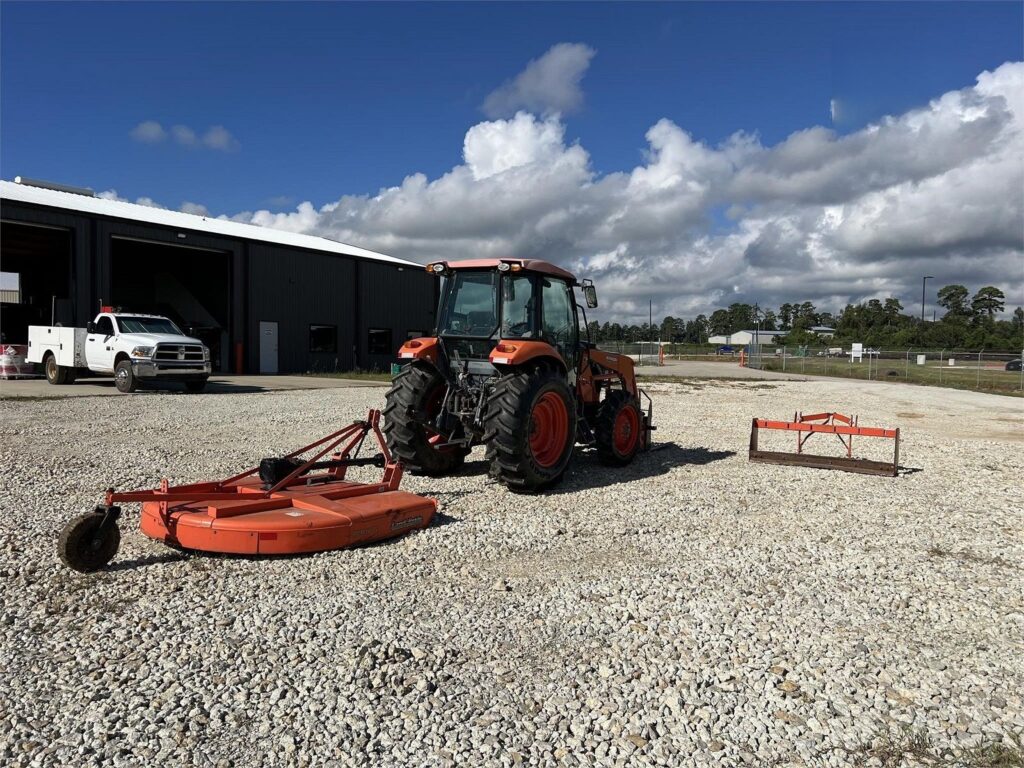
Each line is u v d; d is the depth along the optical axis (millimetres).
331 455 7855
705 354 68812
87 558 3867
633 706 2676
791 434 11016
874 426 12430
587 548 4625
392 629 3293
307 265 28031
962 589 4031
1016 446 10062
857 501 6289
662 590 3875
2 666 2852
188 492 4598
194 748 2340
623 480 7008
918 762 2367
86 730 2424
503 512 5547
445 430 6586
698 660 3053
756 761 2357
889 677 2945
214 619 3346
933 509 6031
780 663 3039
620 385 8422
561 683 2834
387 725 2508
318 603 3572
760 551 4664
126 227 22188
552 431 6551
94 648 3025
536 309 6551
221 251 25016
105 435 8930
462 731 2480
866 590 3975
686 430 11352
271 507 4590
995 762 2367
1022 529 5402
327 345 29188
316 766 2266
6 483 5957
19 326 25719
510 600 3686
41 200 22438
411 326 33031
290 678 2812
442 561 4285
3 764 2230
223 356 25797
